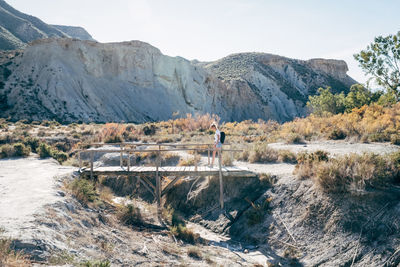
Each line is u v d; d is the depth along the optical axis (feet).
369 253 25.32
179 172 42.47
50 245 18.47
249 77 320.70
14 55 234.17
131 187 54.49
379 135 59.67
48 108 188.85
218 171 41.93
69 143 87.20
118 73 236.02
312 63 384.27
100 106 208.64
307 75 354.74
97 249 21.71
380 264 23.99
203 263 25.77
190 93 256.11
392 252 24.18
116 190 55.26
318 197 33.19
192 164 54.90
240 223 36.78
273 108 296.30
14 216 22.11
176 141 86.74
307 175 37.70
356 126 69.87
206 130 108.58
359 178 31.37
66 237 21.30
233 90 290.56
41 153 61.05
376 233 26.43
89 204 32.53
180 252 27.76
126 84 234.58
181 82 258.37
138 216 34.91
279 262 28.73
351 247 26.68
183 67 263.70
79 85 212.43
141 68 243.60
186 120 123.03
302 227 31.68
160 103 237.66
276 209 35.76
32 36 408.05
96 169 44.96
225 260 27.91
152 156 66.08
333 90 342.23
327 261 26.68
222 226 38.01
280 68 361.71
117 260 21.35
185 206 45.24
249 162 53.83
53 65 211.61
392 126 65.16
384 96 115.44
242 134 100.27
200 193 44.98
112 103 216.74
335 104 139.54
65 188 33.76
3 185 33.35
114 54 238.07
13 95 193.36
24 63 215.72
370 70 119.55
